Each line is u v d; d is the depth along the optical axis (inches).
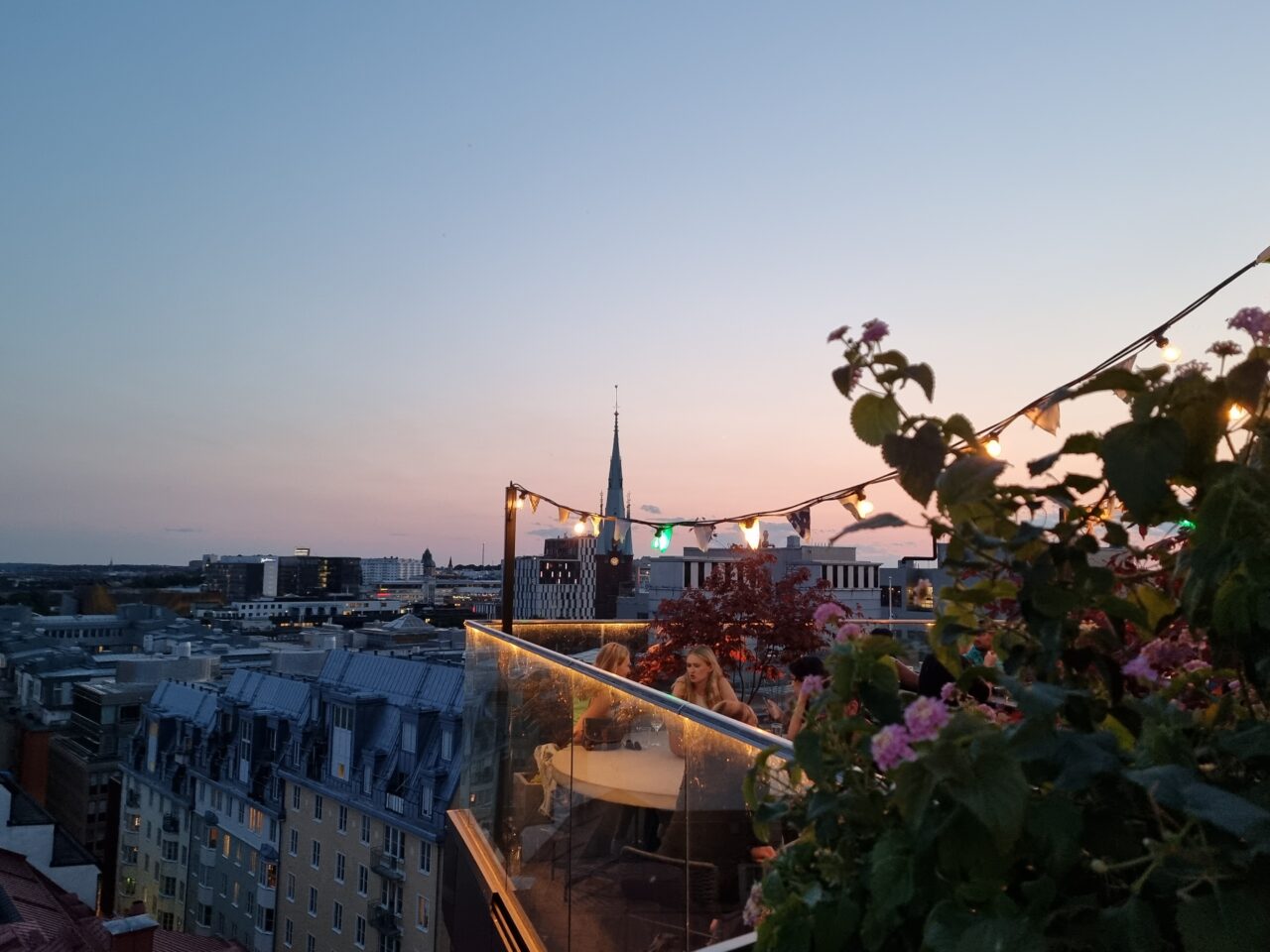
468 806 254.1
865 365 52.9
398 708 2223.2
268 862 2401.6
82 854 2023.9
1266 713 49.2
